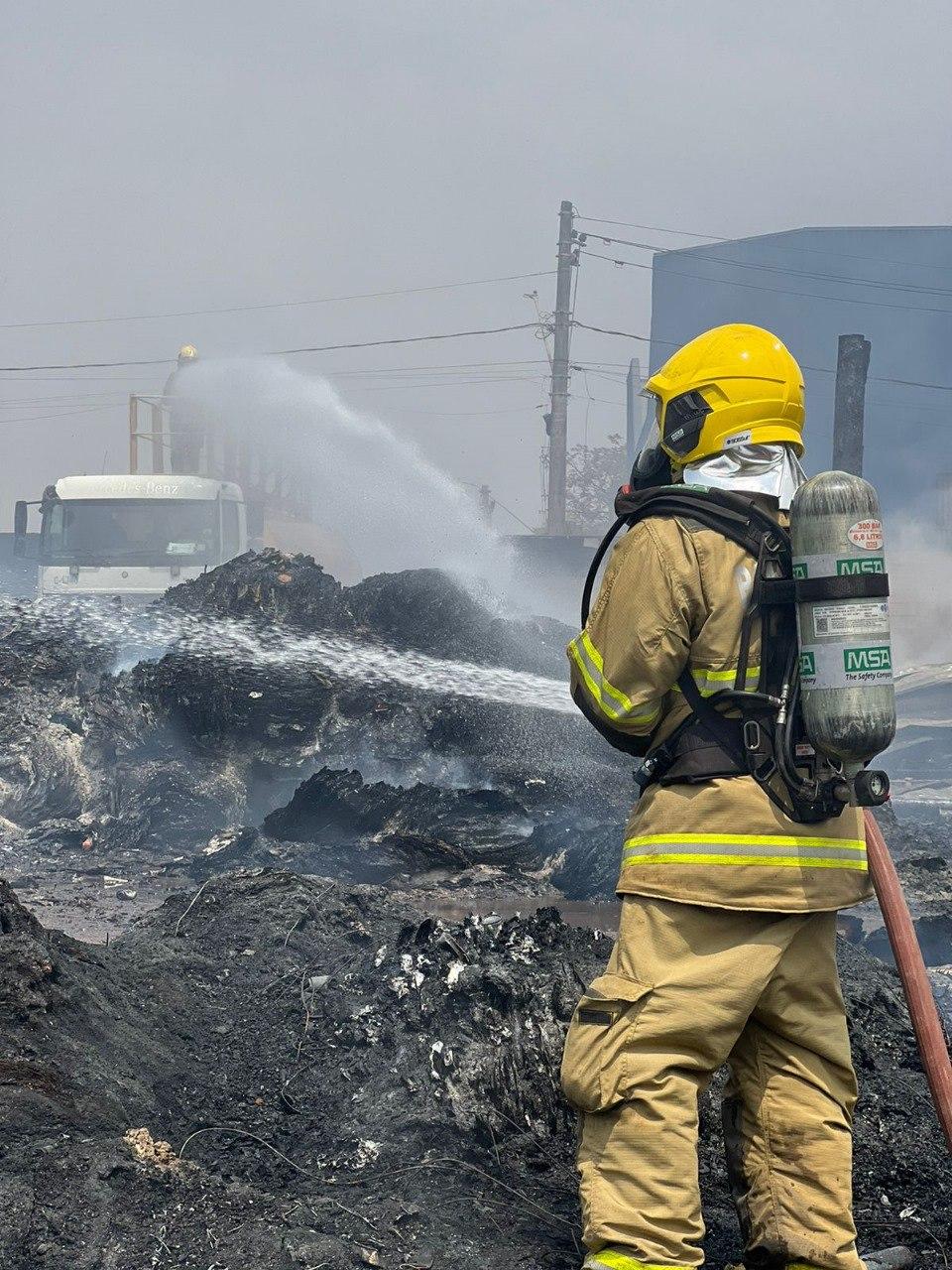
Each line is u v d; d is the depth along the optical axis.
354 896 5.65
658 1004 2.54
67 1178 2.93
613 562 2.67
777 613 2.61
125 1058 3.69
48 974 3.75
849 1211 2.64
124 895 7.38
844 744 2.50
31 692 10.20
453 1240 2.98
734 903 2.53
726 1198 3.31
